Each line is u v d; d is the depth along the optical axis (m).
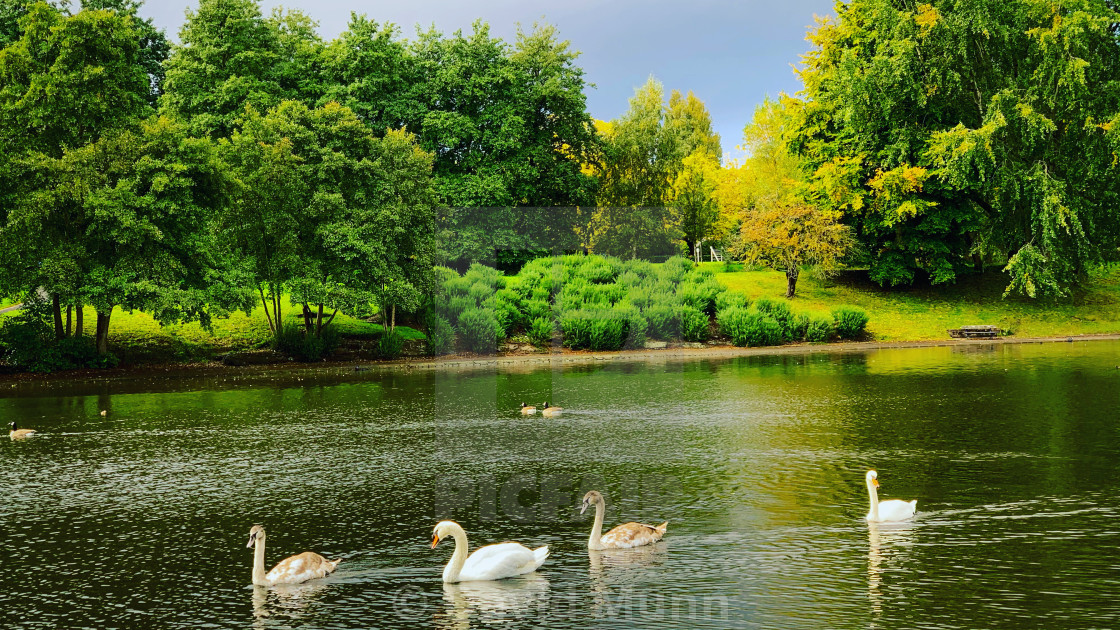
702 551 12.96
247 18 51.12
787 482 16.92
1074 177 50.66
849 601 10.77
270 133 41.50
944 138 50.00
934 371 34.50
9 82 37.06
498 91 57.50
